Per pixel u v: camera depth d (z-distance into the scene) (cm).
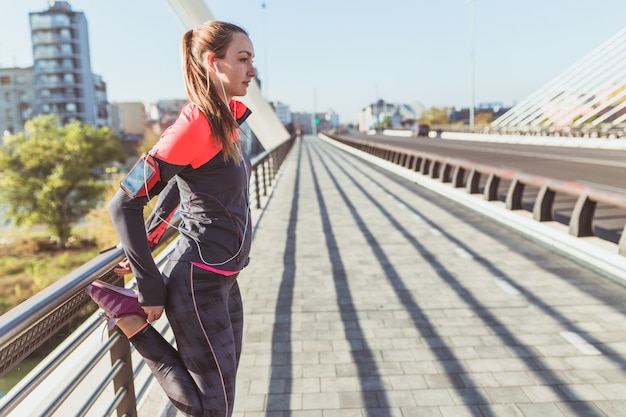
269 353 371
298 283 549
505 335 391
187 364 168
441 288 516
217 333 166
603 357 350
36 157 5472
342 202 1183
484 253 658
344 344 383
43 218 5359
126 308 168
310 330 413
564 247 633
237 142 168
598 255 554
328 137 7644
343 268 607
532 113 4847
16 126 10562
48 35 10181
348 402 300
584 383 314
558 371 331
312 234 820
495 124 5566
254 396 309
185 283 162
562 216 909
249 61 161
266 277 576
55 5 10331
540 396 300
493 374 329
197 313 162
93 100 10844
